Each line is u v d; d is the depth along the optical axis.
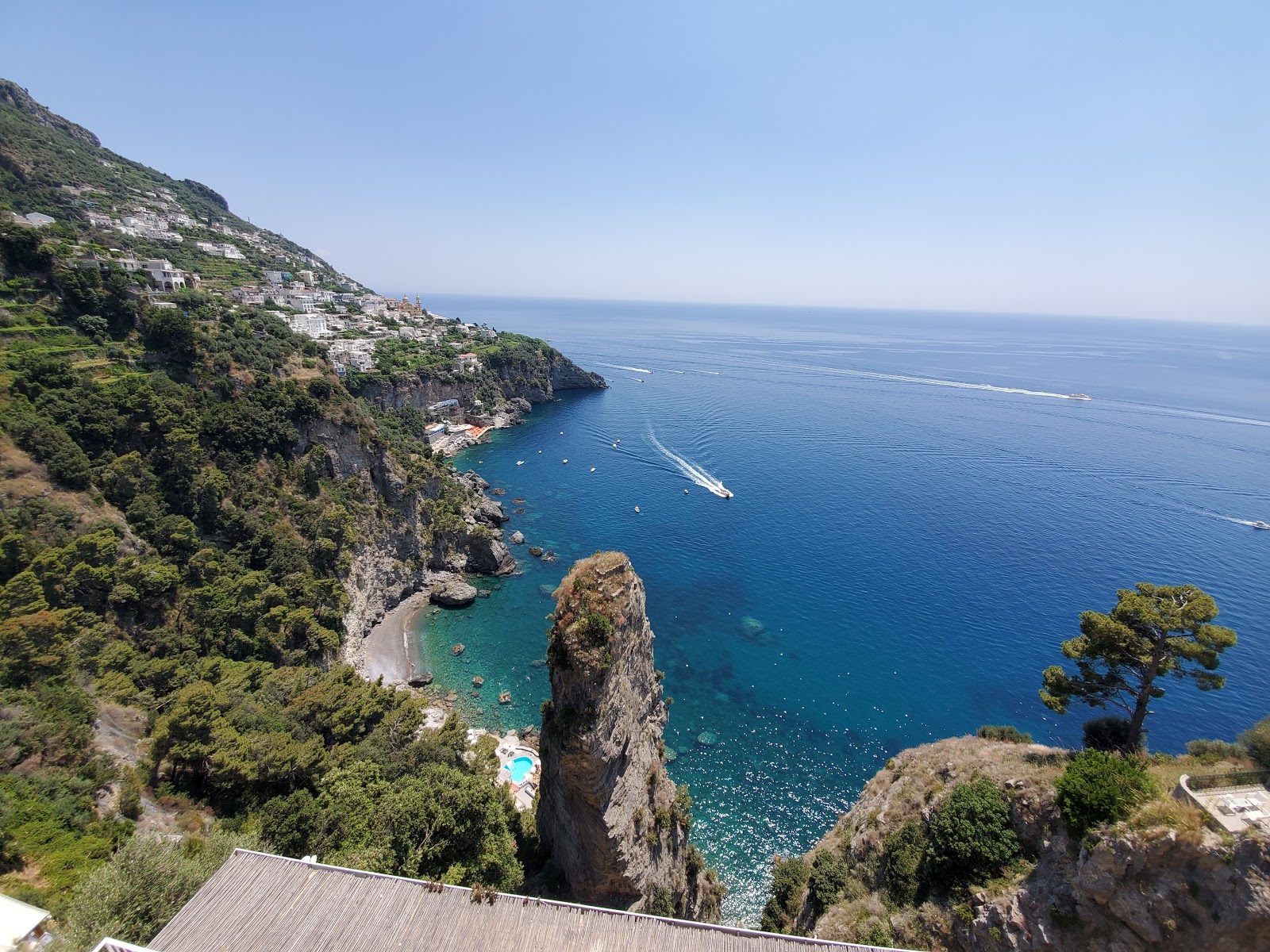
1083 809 25.05
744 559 102.88
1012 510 119.69
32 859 28.80
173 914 25.36
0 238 77.75
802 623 84.38
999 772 33.28
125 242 147.88
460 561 98.75
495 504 118.44
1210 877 20.39
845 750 63.06
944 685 71.44
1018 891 26.61
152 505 63.91
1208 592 86.12
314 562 75.12
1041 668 73.75
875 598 89.75
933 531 110.88
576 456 162.12
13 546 49.75
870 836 37.22
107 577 52.88
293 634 64.62
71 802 32.69
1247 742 27.34
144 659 51.91
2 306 74.50
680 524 117.00
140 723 44.56
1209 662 29.72
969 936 27.48
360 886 24.27
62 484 57.84
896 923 30.61
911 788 37.28
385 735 49.03
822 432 182.25
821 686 71.94
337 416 90.31
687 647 79.56
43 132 193.25
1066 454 156.88
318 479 84.94
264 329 107.31
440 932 23.09
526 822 44.41
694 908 42.81
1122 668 34.88
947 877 30.67
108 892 24.88
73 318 79.12
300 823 35.72
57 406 62.78
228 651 59.41
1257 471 141.38
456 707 67.38
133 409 68.38
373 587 84.56
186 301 98.69
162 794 38.69
